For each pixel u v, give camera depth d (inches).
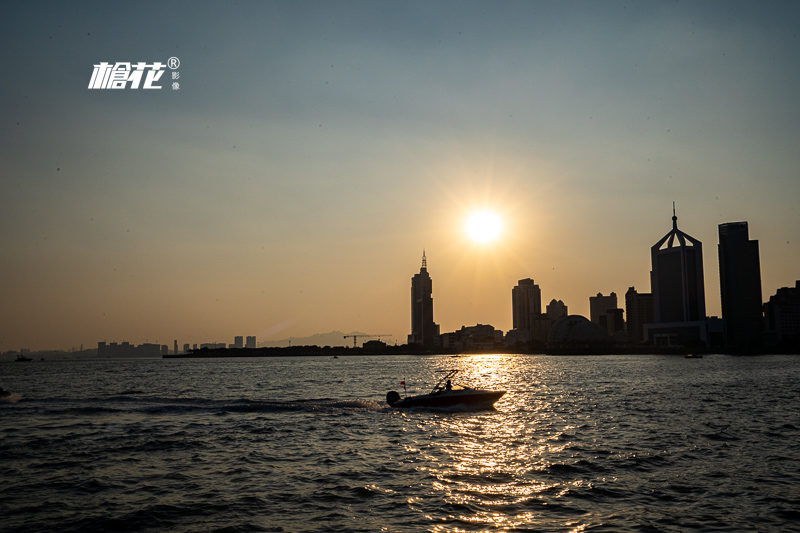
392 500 804.6
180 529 696.4
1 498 832.3
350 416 1686.8
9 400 2105.1
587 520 710.5
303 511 760.3
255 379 4185.5
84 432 1409.9
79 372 6392.7
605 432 1378.0
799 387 2844.5
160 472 991.6
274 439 1304.1
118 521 725.9
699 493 826.2
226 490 869.2
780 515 725.3
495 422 1561.3
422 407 1839.3
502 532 671.1
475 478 924.6
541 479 914.7
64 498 832.3
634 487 860.6
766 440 1245.7
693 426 1459.2
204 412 1780.3
